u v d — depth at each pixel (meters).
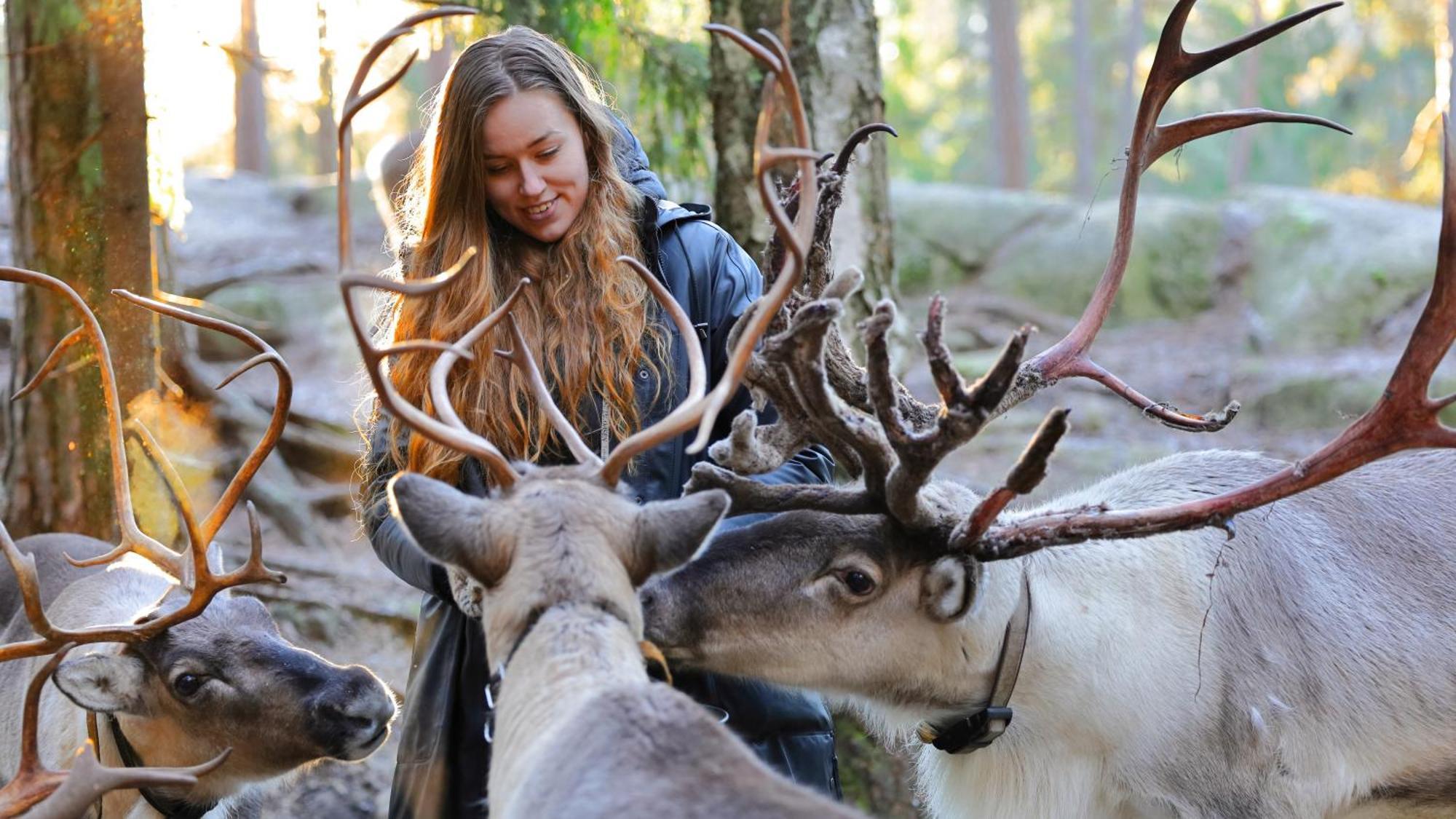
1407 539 3.65
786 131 5.37
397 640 6.36
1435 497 3.76
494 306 3.25
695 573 3.13
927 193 14.32
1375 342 11.88
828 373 3.29
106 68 5.20
